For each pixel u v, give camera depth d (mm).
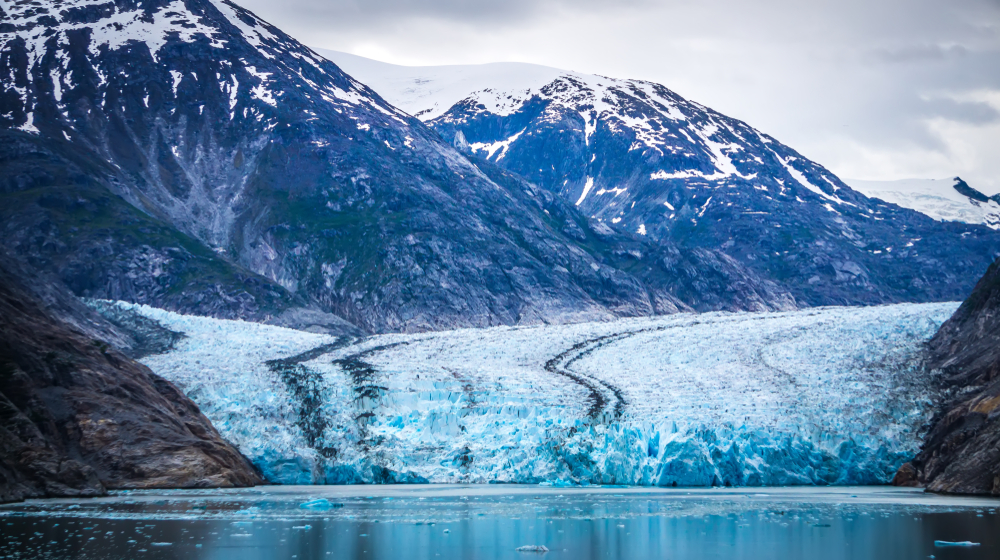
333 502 63531
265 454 81562
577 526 52125
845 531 50000
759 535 48906
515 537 48156
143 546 43781
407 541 46594
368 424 88062
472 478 82625
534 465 82812
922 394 91438
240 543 45125
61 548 42812
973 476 71625
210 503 61125
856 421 86375
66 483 63906
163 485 70438
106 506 57875
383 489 75062
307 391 91438
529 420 87188
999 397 79938
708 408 88000
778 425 84000
